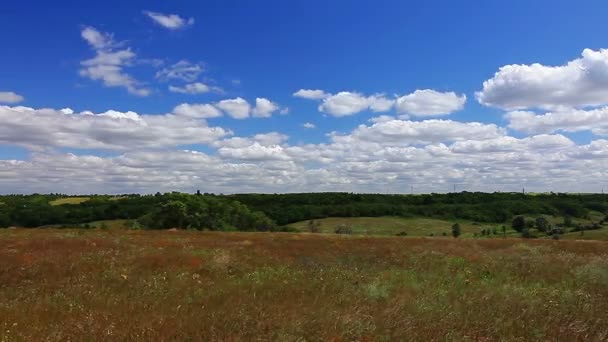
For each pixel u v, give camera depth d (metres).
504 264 19.14
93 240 27.67
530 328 8.05
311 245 29.44
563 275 15.89
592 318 8.75
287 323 7.79
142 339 6.95
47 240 26.78
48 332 7.36
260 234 44.03
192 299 10.36
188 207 76.56
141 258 18.83
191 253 21.17
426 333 7.61
